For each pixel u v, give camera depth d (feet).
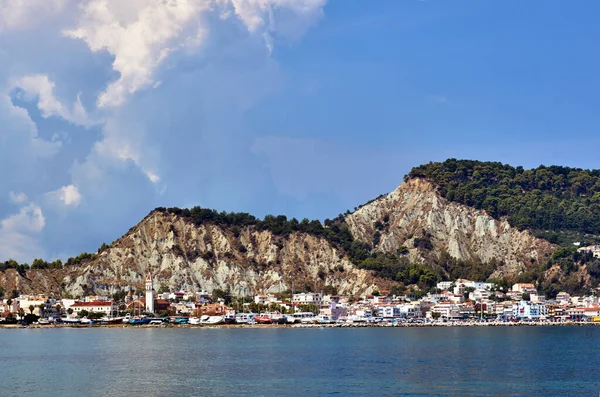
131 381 643.86
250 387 608.19
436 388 599.16
